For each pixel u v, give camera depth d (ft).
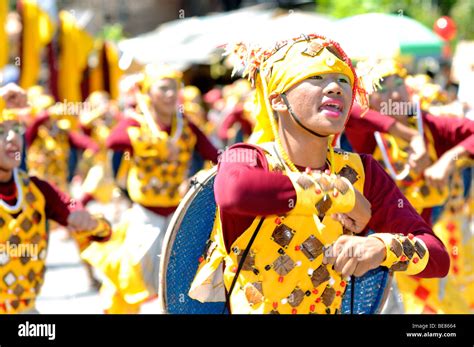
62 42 46.70
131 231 22.76
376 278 11.56
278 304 10.60
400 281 18.34
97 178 35.40
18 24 42.19
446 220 21.99
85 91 50.75
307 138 10.68
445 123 18.20
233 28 62.69
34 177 15.47
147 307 24.26
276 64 10.68
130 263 21.99
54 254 34.91
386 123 16.60
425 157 16.55
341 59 10.69
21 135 14.88
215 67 70.44
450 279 18.89
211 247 10.89
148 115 23.76
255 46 11.09
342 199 10.09
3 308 14.83
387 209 11.02
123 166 23.98
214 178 10.94
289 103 10.55
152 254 22.34
